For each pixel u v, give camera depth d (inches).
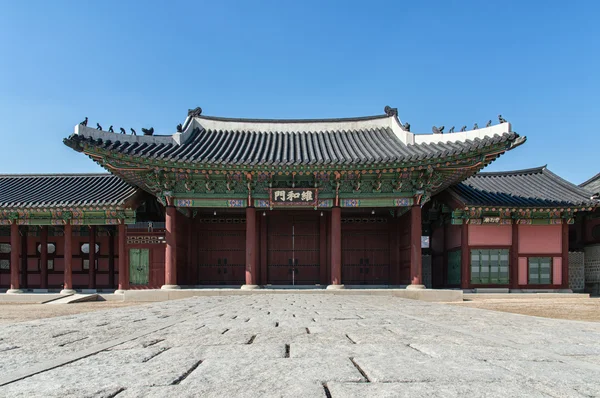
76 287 1290.6
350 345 270.4
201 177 1098.7
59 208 1128.8
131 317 490.9
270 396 153.9
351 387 165.2
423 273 1422.2
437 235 1390.3
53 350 265.3
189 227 1284.4
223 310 584.7
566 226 1194.6
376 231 1325.0
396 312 550.9
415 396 152.6
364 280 1306.6
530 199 1190.3
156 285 1149.7
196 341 292.8
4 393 162.1
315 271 1293.1
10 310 792.3
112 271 1290.6
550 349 273.7
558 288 1177.4
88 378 184.1
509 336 329.7
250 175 1072.8
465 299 1076.5
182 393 159.3
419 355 233.1
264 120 1343.5
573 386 167.2
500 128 981.2
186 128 1226.0
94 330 367.6
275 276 1290.6
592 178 1480.1
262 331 345.7
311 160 1048.8
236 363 212.7
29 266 1320.1
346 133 1325.0
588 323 446.9
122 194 1186.6
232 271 1296.8
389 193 1108.5
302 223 1310.3
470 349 252.4
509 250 1178.6
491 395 154.3
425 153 1027.9
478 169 1057.5
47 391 163.6
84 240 1309.1
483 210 1154.7
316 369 197.8
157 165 1016.2
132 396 156.9
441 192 1261.1
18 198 1194.6
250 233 1101.7
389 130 1305.4
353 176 1088.8
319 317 471.2
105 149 973.2
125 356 235.6
